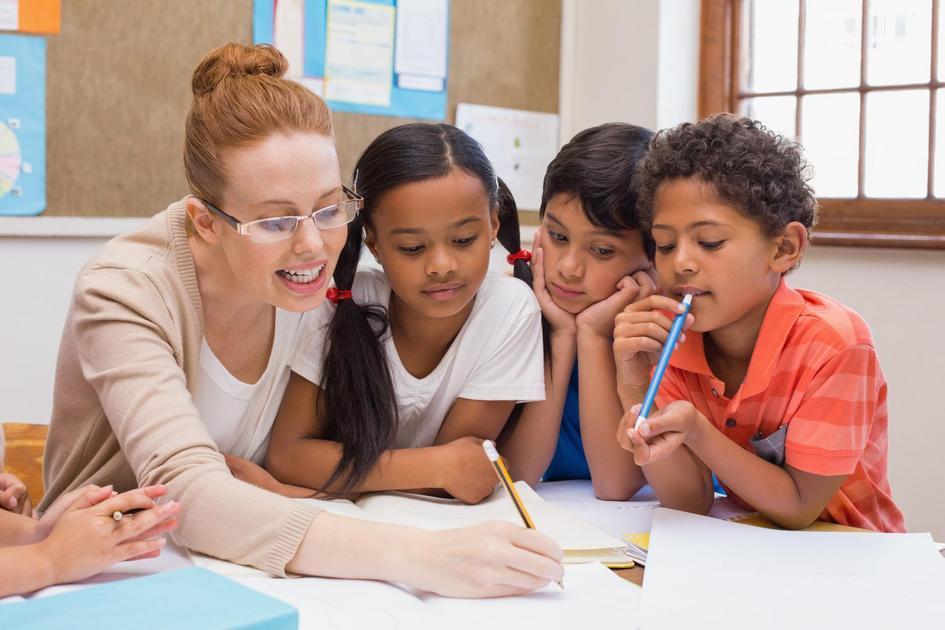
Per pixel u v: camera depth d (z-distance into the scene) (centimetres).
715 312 98
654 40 252
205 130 87
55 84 195
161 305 93
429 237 101
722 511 109
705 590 75
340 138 231
